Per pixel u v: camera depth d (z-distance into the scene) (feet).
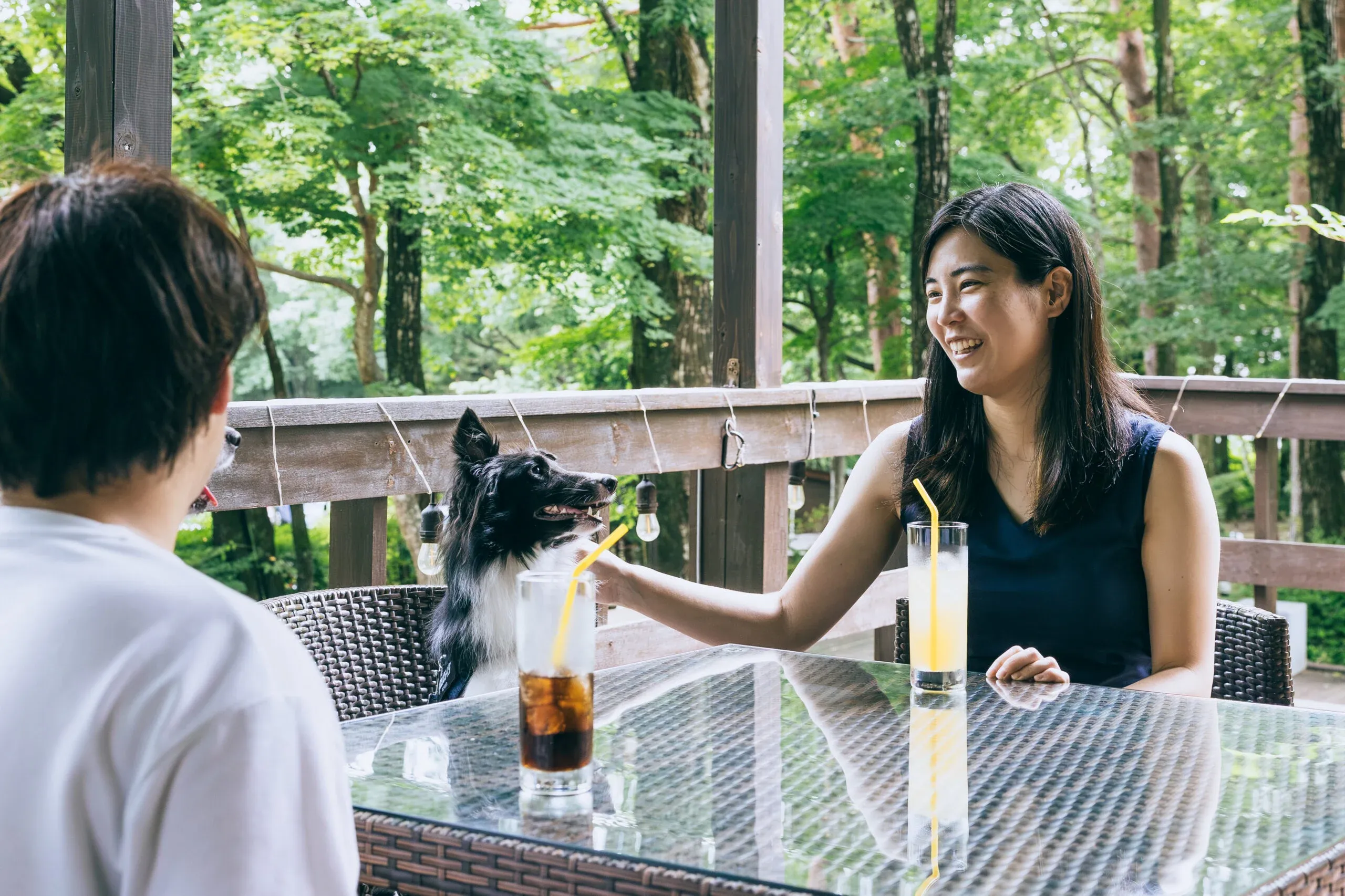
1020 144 44.11
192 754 2.23
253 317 2.66
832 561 6.62
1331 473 39.11
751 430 11.42
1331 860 3.19
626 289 33.81
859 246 40.86
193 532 38.70
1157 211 42.73
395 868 3.43
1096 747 4.19
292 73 31.37
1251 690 6.38
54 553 2.45
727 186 11.50
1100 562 6.04
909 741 4.26
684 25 35.60
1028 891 2.93
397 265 37.47
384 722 4.55
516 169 30.19
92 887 2.27
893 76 38.01
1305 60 38.99
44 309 2.38
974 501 6.33
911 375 40.57
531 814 3.51
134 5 7.57
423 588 7.09
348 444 8.42
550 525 7.37
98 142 7.62
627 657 10.55
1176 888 2.96
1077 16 43.45
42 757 2.27
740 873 3.05
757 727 4.44
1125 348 39.04
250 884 2.22
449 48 29.53
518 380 45.47
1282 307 39.91
